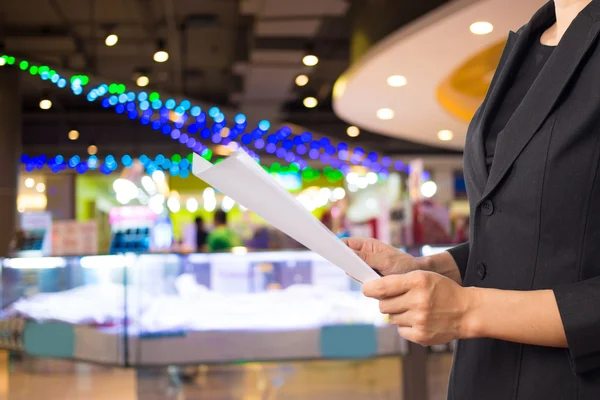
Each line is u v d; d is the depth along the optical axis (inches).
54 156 544.7
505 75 32.3
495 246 29.6
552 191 27.3
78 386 129.1
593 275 26.8
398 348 122.6
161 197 499.2
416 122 358.0
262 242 378.0
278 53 347.9
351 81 263.6
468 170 32.4
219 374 128.2
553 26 33.2
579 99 27.0
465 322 26.1
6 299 128.8
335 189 638.5
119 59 396.2
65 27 337.1
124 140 551.8
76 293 125.5
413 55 223.6
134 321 123.0
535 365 28.0
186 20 330.3
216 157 558.6
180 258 123.1
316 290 122.9
